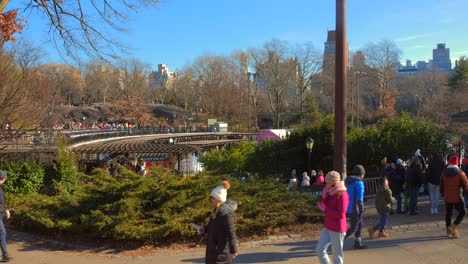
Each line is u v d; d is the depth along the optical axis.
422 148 20.19
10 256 8.72
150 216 10.27
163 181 11.06
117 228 9.38
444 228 10.54
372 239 9.65
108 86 103.44
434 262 7.68
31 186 17.56
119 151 27.88
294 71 95.94
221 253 5.62
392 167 13.27
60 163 18.75
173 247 9.34
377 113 81.25
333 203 6.79
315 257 8.28
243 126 91.56
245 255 8.55
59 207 11.42
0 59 16.77
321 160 24.45
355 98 88.00
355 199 8.62
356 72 87.62
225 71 100.44
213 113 96.88
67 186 17.44
